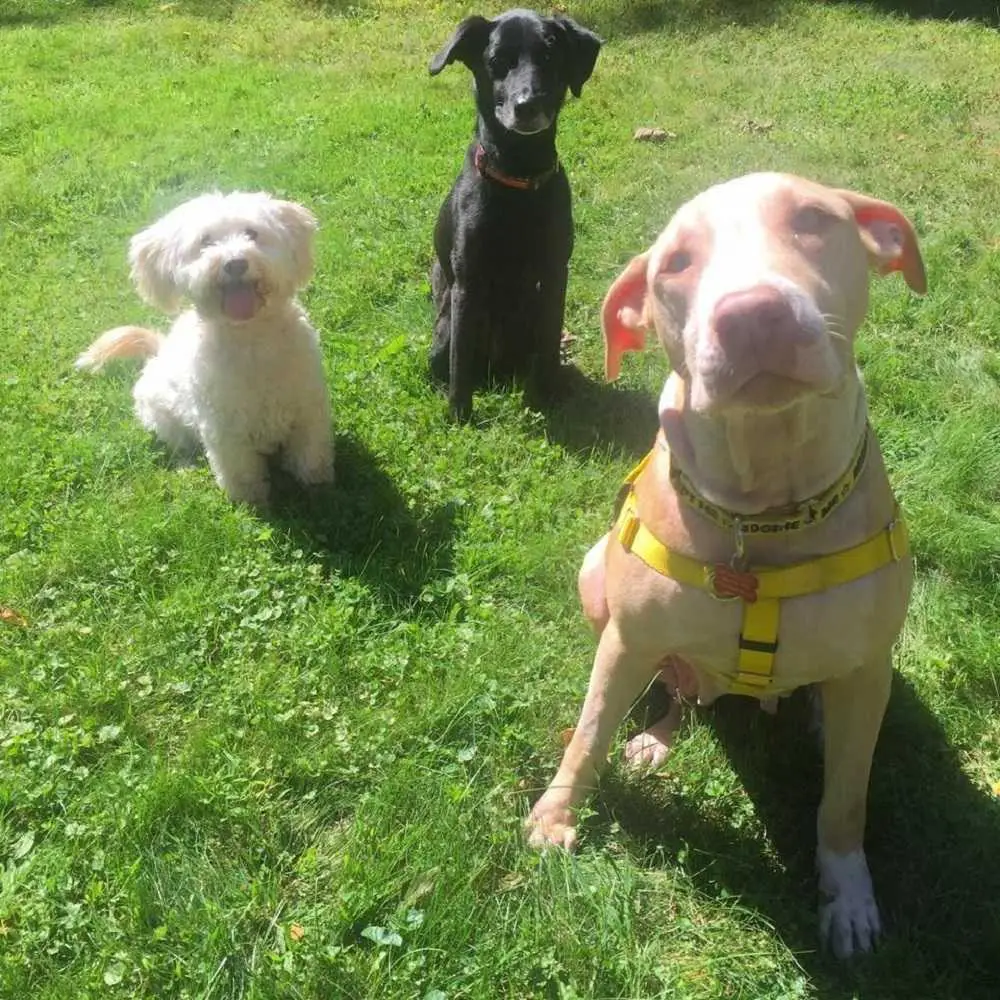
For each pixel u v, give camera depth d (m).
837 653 0.74
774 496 0.71
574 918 0.80
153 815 0.89
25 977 0.77
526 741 0.96
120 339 1.60
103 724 1.02
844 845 0.82
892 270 0.80
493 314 1.58
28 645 1.12
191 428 1.46
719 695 0.96
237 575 1.21
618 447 1.46
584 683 1.03
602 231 2.07
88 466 1.43
